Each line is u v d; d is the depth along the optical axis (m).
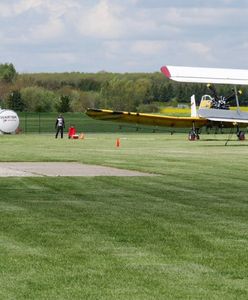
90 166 30.80
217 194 20.78
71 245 13.22
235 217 16.53
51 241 13.57
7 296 10.02
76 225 15.30
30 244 13.28
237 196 20.34
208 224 15.53
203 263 11.89
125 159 35.25
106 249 12.91
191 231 14.67
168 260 12.09
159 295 10.09
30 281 10.76
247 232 14.59
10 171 28.00
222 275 11.14
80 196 20.19
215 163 32.56
